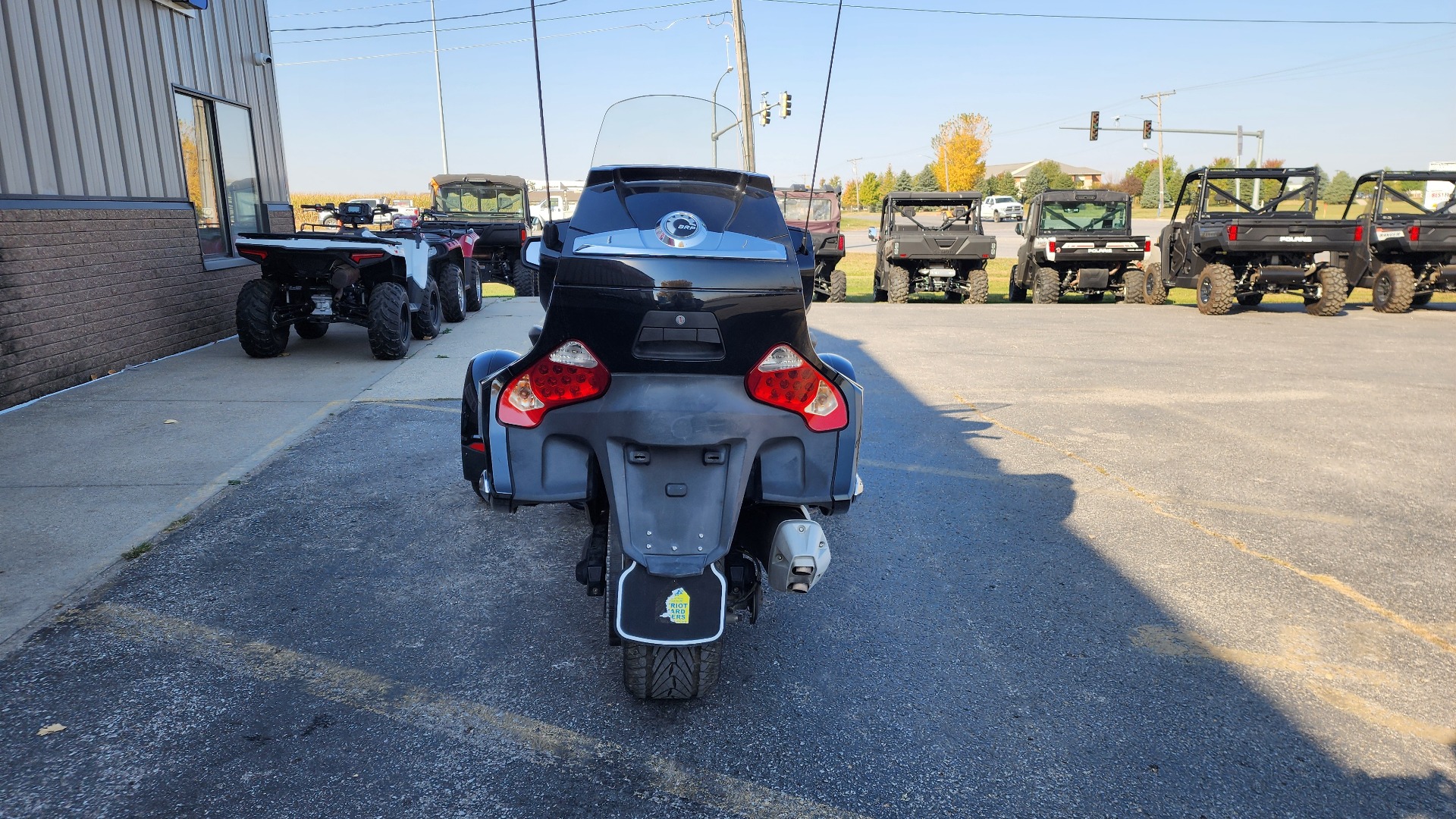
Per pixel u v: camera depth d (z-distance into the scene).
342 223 11.12
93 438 5.64
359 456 5.39
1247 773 2.56
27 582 3.59
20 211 6.42
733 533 2.64
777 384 2.73
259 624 3.31
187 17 9.32
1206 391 8.03
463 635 3.28
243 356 8.60
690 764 2.56
